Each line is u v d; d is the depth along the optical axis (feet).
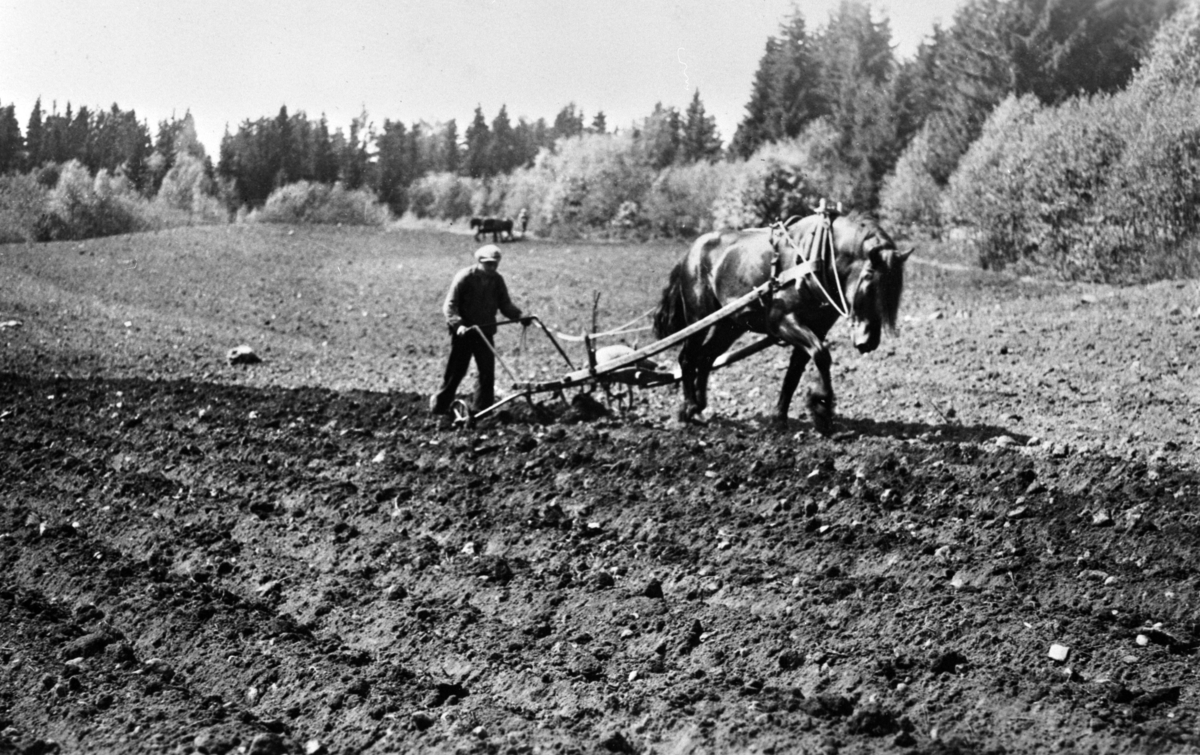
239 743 18.40
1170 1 100.07
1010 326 57.72
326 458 34.53
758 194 113.91
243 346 56.90
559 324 71.20
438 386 48.98
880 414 39.17
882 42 136.98
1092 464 28.91
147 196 174.19
